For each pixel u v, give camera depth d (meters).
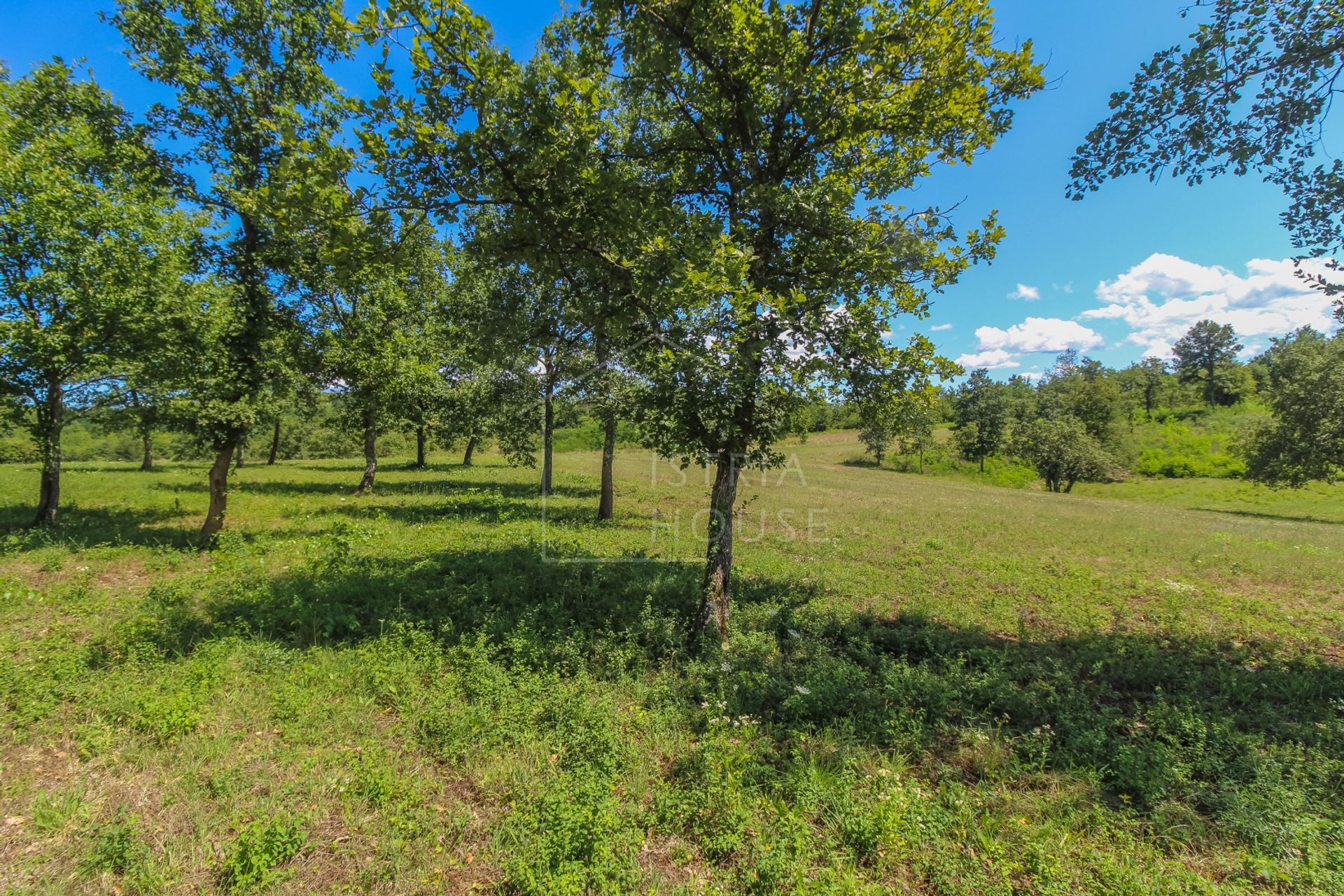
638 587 8.61
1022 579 10.06
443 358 20.84
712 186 7.07
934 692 5.29
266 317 11.39
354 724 4.73
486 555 10.34
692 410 6.03
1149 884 3.07
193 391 10.91
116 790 3.88
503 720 4.71
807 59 5.98
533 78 5.29
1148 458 52.84
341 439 48.00
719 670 5.78
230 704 4.93
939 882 3.12
